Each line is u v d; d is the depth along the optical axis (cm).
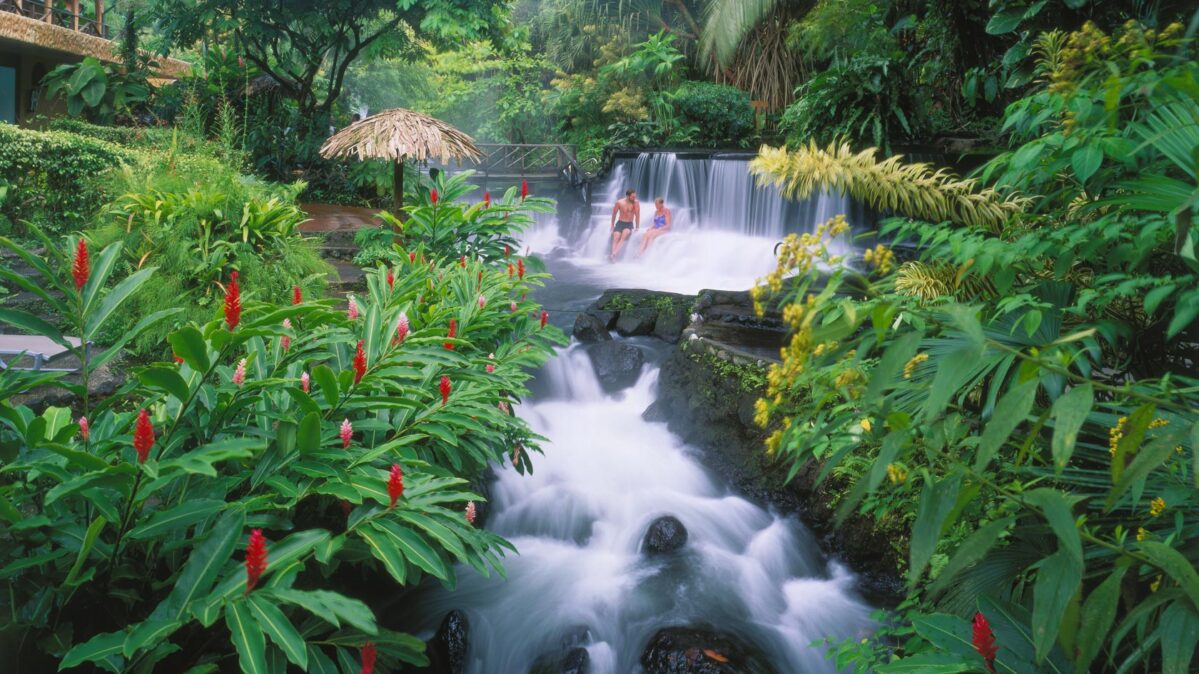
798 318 174
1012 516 167
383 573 404
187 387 246
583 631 390
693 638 369
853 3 1391
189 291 491
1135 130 233
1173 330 185
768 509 510
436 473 314
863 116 1033
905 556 427
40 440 242
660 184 1441
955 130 1043
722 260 1146
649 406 641
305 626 257
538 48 2409
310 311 277
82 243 254
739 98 1873
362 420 305
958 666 190
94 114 1437
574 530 491
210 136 995
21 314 247
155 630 207
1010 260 237
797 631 400
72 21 1516
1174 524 204
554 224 1470
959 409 225
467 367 380
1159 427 205
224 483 259
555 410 644
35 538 239
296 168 1407
